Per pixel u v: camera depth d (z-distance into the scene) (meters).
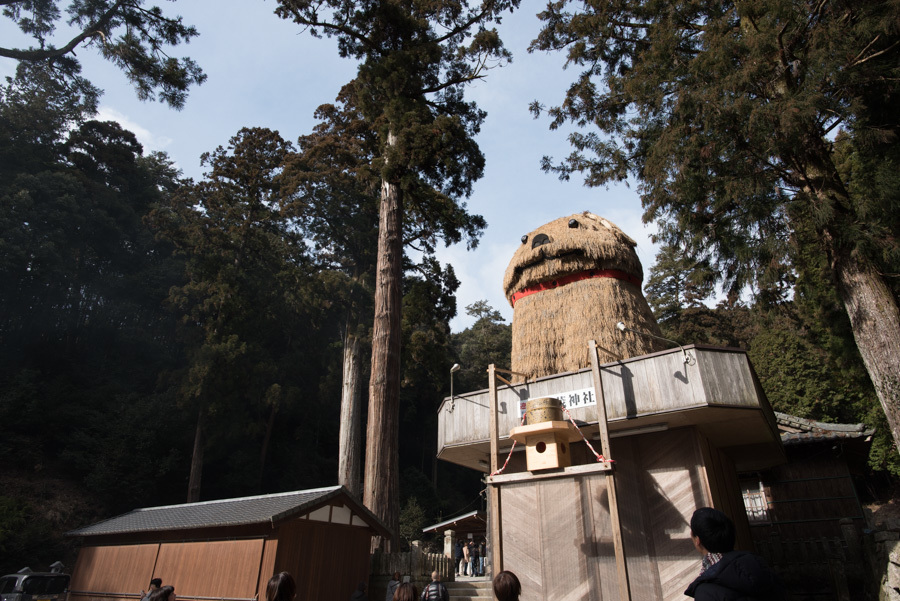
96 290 30.66
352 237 25.81
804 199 8.79
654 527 8.64
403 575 10.32
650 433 9.27
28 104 29.62
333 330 33.44
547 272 12.39
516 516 9.76
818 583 10.52
